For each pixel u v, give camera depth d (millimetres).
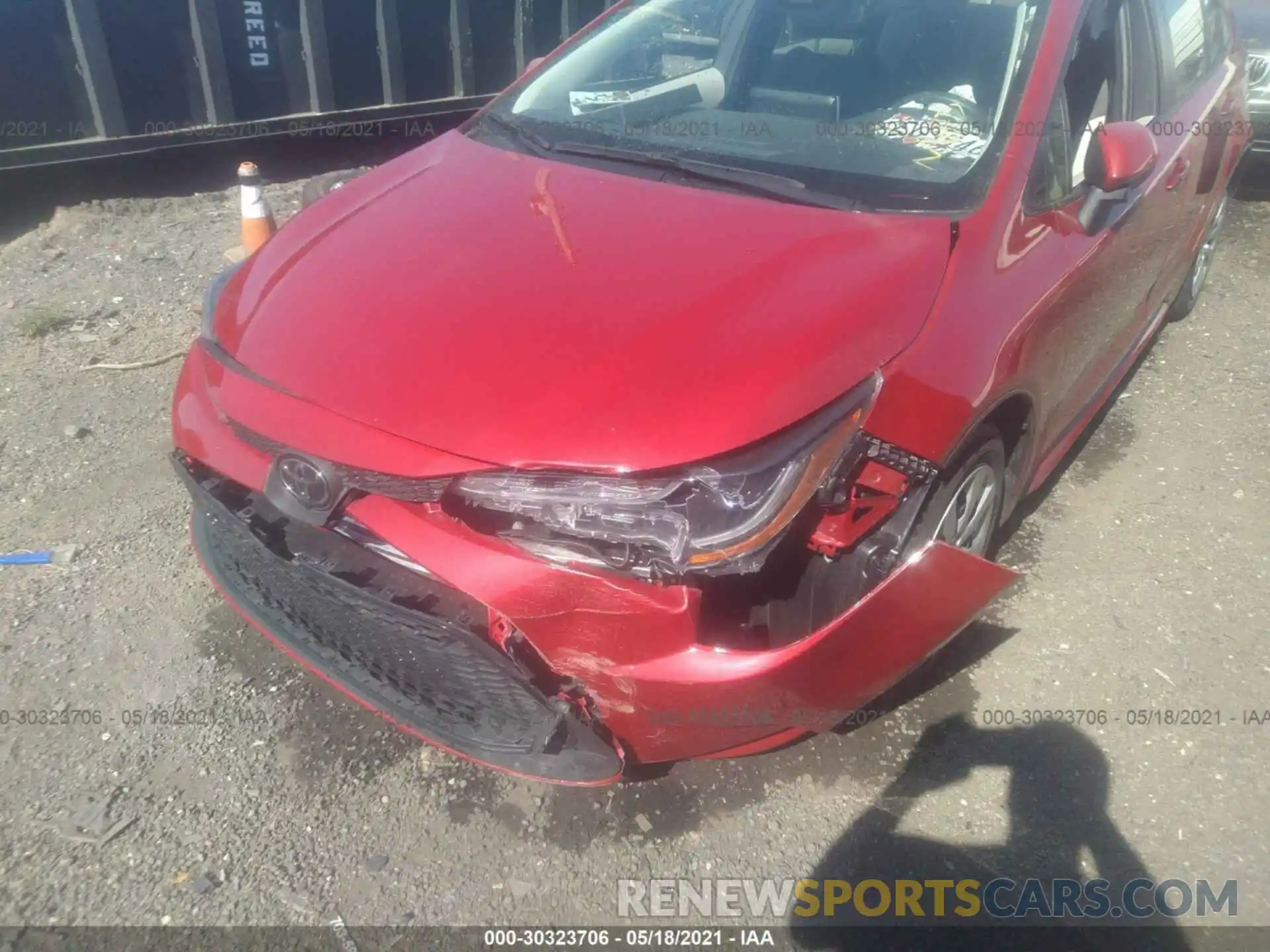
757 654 2023
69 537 3307
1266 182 6691
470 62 6770
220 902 2248
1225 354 4738
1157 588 3246
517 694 2137
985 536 2812
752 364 2064
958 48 2938
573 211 2629
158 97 5645
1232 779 2598
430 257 2469
